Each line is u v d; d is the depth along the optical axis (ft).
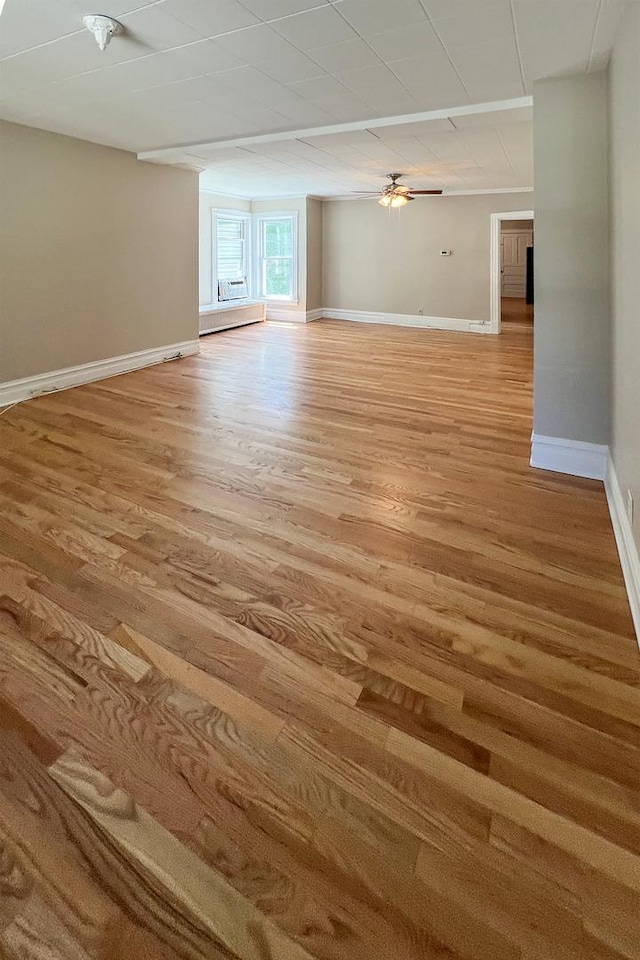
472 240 29.71
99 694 5.39
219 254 31.40
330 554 7.95
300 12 8.04
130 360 19.47
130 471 10.85
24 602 6.75
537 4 7.71
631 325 7.19
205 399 16.20
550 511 9.35
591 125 9.68
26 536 8.29
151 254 19.63
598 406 10.51
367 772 4.61
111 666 5.74
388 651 6.01
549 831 4.11
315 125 14.19
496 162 20.17
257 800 4.37
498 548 8.15
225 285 31.83
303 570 7.53
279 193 30.81
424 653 5.98
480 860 3.92
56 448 12.03
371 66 10.01
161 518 8.93
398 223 31.73
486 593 7.04
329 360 22.16
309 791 4.44
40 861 3.92
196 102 12.29
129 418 14.25
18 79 10.93
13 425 13.52
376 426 13.93
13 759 4.70
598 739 4.91
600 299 10.08
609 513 9.27
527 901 3.66
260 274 34.53
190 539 8.29
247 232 33.63
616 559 7.84
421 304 32.01
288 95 11.72
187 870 3.86
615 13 7.80
